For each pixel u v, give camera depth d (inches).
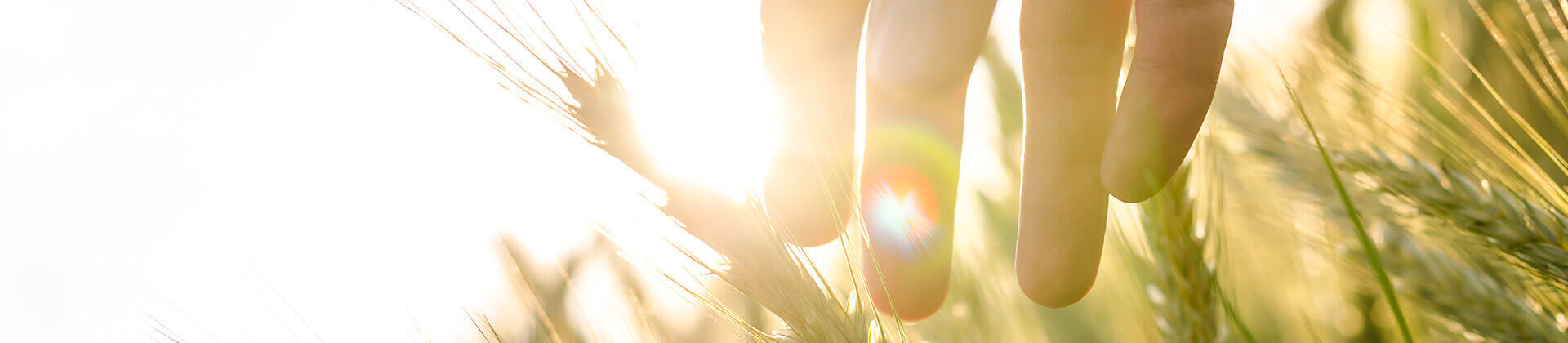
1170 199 15.9
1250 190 20.8
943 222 15.5
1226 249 17.0
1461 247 17.1
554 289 18.9
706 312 15.5
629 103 14.1
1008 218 23.3
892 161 15.4
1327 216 18.6
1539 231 16.5
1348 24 21.6
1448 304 17.0
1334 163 17.9
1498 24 20.6
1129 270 18.1
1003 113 23.6
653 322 18.8
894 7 14.4
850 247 15.2
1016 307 22.4
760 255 14.4
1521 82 20.2
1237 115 19.8
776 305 14.4
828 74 15.7
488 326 17.3
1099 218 14.7
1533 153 19.2
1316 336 18.4
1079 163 14.6
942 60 14.0
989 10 14.1
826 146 15.5
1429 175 17.1
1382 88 19.4
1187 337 15.9
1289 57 20.6
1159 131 13.6
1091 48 14.5
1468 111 19.8
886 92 14.4
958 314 22.1
